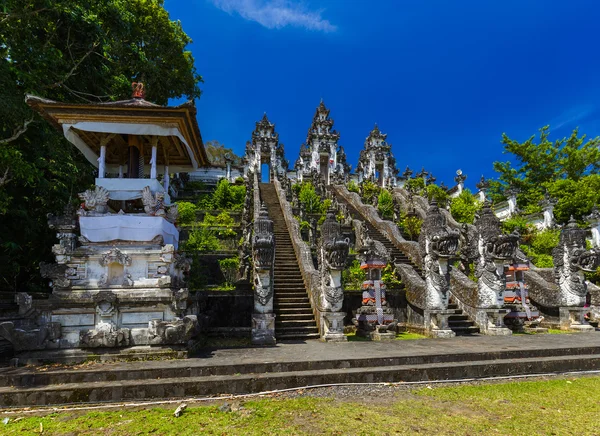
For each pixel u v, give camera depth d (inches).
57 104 313.4
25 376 240.5
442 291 460.1
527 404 227.8
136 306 304.5
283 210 876.0
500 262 493.0
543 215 1010.7
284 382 256.5
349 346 367.6
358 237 805.2
